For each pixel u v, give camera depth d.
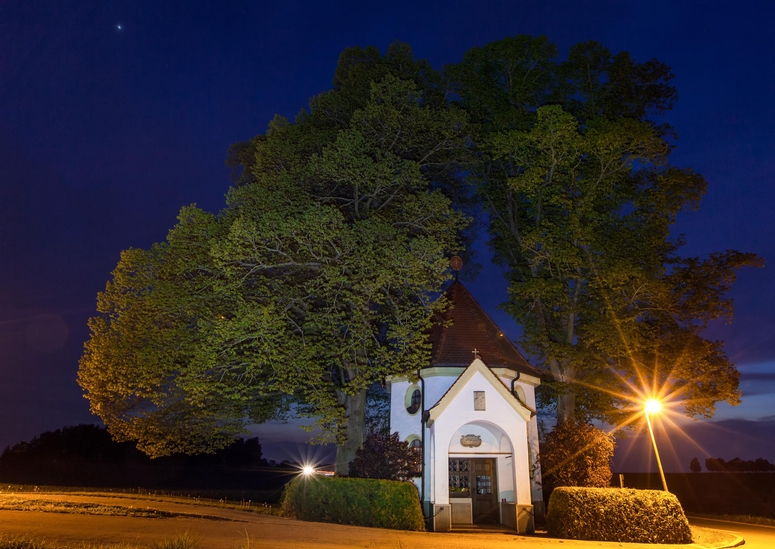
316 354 26.20
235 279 26.73
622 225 31.36
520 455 23.94
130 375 26.36
